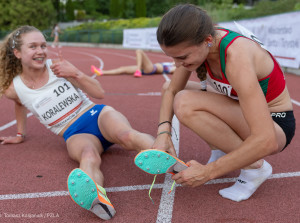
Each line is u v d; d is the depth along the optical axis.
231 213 1.84
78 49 21.27
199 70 1.92
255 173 1.97
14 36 2.51
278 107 1.94
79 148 2.35
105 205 1.75
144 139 2.17
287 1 11.66
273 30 7.59
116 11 38.22
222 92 1.93
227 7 18.33
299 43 6.63
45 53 2.54
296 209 1.88
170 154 1.95
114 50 19.42
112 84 6.46
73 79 2.67
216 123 1.87
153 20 23.08
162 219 1.79
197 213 1.85
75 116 2.65
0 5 30.66
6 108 4.74
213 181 2.27
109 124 2.43
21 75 2.66
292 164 2.54
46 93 2.60
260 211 1.86
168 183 2.26
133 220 1.79
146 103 4.80
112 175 2.39
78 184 1.66
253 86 1.58
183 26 1.49
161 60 11.91
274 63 1.85
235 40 1.65
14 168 2.55
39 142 3.18
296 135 3.25
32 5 31.48
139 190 2.16
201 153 2.80
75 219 1.82
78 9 47.19
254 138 1.61
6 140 3.11
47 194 2.12
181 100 1.92
